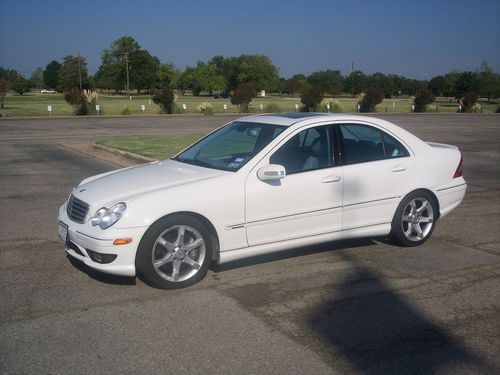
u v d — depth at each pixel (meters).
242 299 4.91
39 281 5.35
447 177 6.69
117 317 4.51
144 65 136.50
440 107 62.25
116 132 24.58
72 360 3.79
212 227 5.24
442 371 3.70
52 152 16.44
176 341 4.09
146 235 4.92
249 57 143.38
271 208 5.47
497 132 25.17
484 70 94.38
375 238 6.91
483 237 7.06
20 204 8.96
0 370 3.65
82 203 5.22
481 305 4.82
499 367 3.76
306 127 5.87
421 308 4.75
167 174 5.59
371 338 4.17
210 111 44.12
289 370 3.68
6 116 38.53
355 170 5.96
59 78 131.75
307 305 4.79
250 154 5.63
